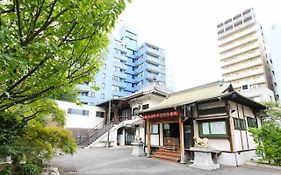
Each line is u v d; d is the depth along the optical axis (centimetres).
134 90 4938
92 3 322
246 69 4434
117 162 1170
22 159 638
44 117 763
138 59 5341
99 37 377
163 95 2453
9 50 256
